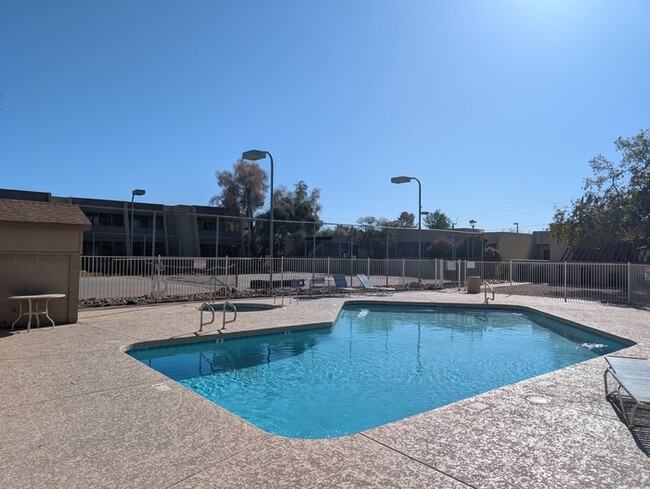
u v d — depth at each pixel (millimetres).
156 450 3650
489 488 3094
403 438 3988
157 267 16016
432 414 4664
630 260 26078
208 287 18203
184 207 43781
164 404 4770
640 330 10531
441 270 24250
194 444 3775
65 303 10320
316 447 3766
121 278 15469
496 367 8508
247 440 3875
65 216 10336
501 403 5039
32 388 5293
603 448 3814
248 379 7535
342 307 15273
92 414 4457
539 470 3383
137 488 3031
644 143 21688
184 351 8828
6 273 9633
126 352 7902
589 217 23344
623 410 4719
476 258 32406
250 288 18422
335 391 6969
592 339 10875
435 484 3137
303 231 45062
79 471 3273
